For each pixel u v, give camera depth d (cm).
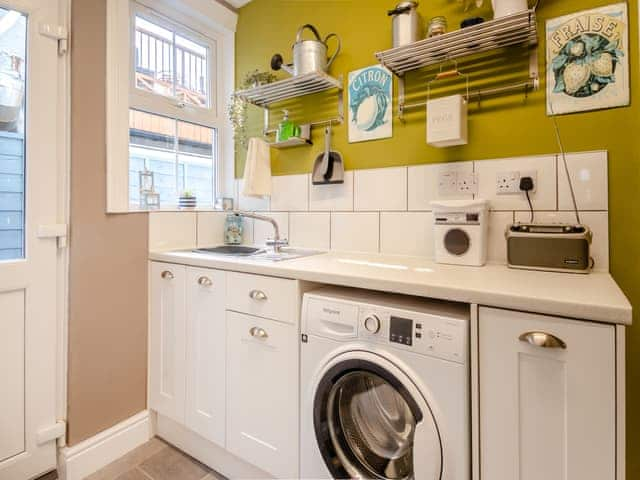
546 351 82
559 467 81
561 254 118
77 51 152
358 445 120
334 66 186
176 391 167
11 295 139
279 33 210
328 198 188
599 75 123
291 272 126
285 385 128
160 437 181
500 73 141
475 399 91
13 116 139
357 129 178
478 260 132
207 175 231
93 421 159
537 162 133
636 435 117
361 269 125
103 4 162
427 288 98
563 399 80
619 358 75
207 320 154
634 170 119
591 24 124
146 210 182
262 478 142
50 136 147
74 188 152
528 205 135
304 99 198
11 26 138
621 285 120
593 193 124
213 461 158
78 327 154
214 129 234
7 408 138
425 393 96
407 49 141
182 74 215
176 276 168
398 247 166
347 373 112
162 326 175
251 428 139
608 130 122
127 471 157
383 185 170
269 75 204
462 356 91
